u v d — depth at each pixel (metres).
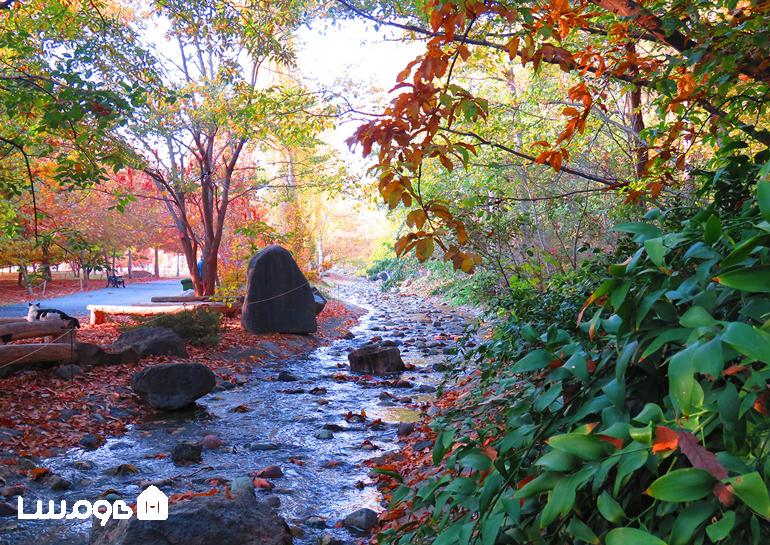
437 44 1.88
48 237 7.86
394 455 6.16
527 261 7.09
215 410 8.41
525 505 1.13
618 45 4.32
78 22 9.62
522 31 2.19
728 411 0.86
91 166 6.77
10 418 6.85
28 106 6.39
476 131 7.53
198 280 19.58
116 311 15.89
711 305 1.00
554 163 3.03
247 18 9.53
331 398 9.27
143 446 6.70
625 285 1.07
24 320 11.45
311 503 5.17
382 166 1.86
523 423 1.32
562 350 1.25
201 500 3.61
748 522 0.82
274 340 14.17
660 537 0.92
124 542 3.23
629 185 4.94
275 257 15.39
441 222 1.95
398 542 1.59
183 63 16.38
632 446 0.89
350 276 55.56
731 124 3.74
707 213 1.12
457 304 22.14
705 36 3.34
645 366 1.10
